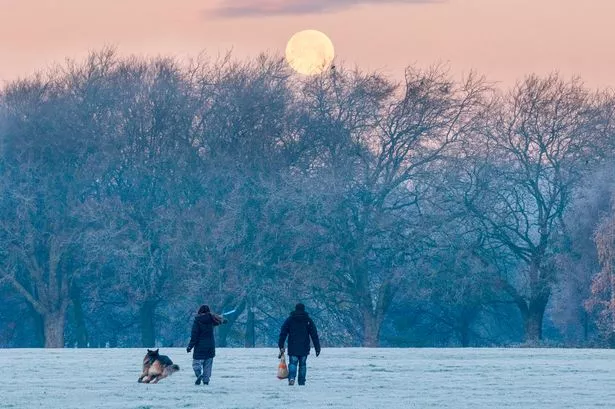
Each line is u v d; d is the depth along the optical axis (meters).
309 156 136.12
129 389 48.03
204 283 129.12
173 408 39.19
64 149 132.75
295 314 50.06
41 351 88.19
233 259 130.62
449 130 136.38
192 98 136.88
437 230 133.50
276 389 48.22
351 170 133.50
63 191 135.75
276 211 132.88
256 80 137.12
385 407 39.72
